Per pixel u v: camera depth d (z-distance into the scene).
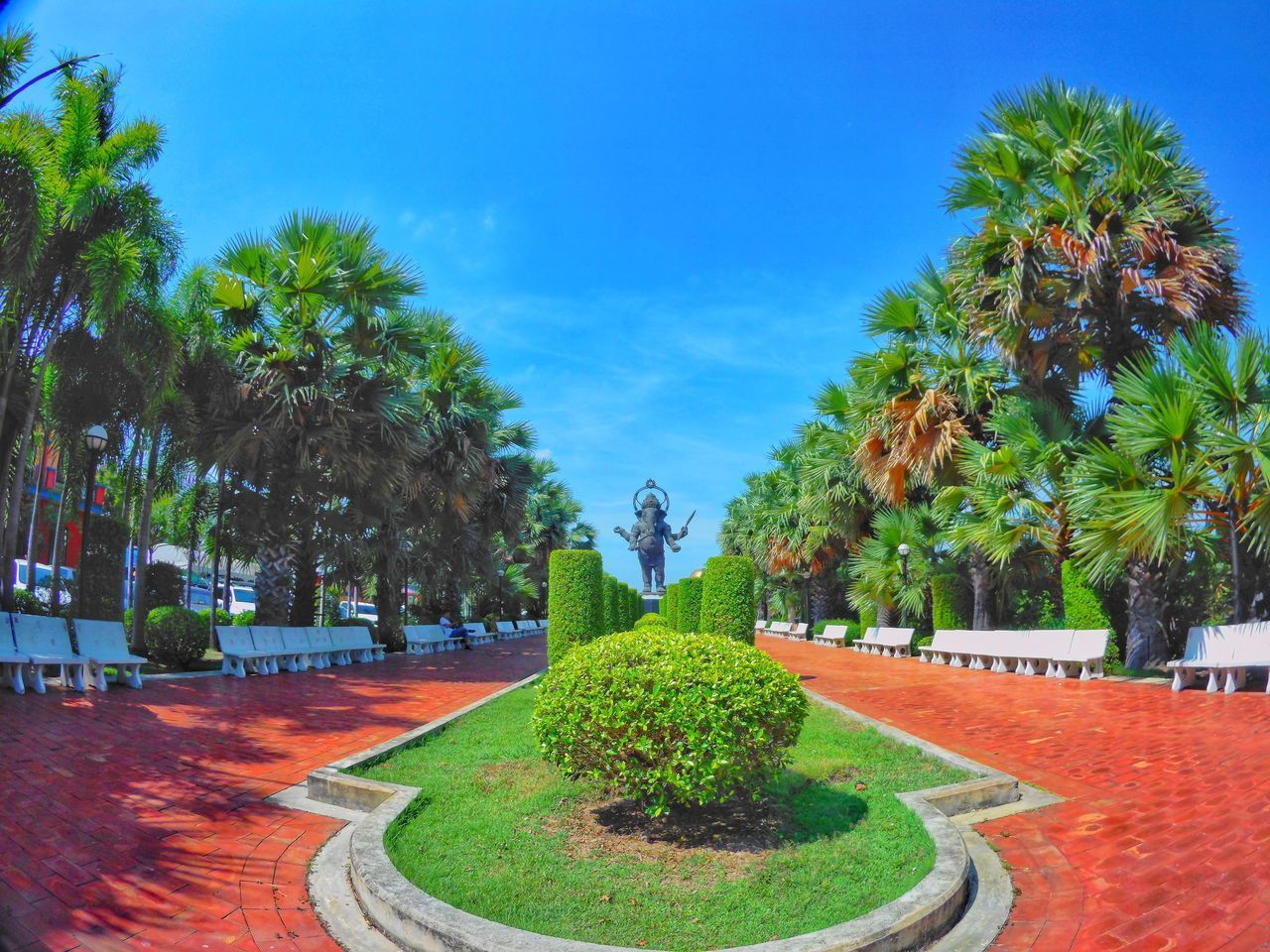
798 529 27.52
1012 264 13.41
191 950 3.29
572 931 3.41
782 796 5.31
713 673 4.58
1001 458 13.55
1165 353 11.81
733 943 3.33
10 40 9.48
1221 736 7.00
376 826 4.54
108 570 13.02
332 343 15.98
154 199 11.81
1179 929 3.43
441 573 24.72
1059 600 17.89
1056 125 13.32
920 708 10.01
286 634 14.02
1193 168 12.59
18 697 8.51
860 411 17.61
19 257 9.28
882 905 3.59
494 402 21.47
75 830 4.49
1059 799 5.48
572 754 4.77
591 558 12.62
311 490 16.67
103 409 12.80
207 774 6.00
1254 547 10.97
